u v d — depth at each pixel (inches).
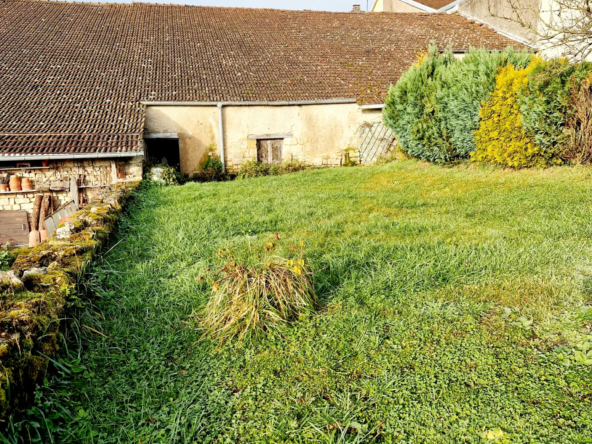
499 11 713.0
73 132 465.7
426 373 98.7
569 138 309.6
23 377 86.0
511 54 366.0
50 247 159.6
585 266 145.7
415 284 143.9
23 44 599.8
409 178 386.3
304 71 624.7
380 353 107.3
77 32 649.6
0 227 454.3
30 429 80.3
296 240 193.5
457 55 664.4
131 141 457.1
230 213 264.1
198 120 554.6
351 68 640.4
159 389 98.3
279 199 309.4
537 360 100.8
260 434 84.2
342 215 249.8
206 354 111.8
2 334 90.0
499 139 349.7
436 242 177.9
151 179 458.6
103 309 133.3
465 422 83.4
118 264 170.4
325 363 104.7
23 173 450.0
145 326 125.3
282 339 117.3
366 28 759.1
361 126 594.9
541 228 190.9
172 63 607.8
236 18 761.0
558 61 310.7
